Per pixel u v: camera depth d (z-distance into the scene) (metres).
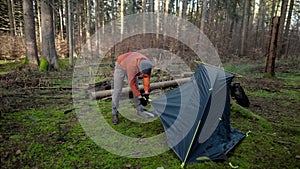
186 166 2.50
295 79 8.47
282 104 5.30
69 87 5.94
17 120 3.59
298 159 2.73
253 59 14.81
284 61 12.77
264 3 21.33
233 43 18.67
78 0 17.61
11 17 17.38
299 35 19.73
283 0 13.66
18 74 6.90
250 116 4.09
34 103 4.61
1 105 4.12
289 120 4.18
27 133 3.13
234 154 2.80
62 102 4.79
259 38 20.83
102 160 2.58
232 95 4.96
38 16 16.95
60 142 2.94
